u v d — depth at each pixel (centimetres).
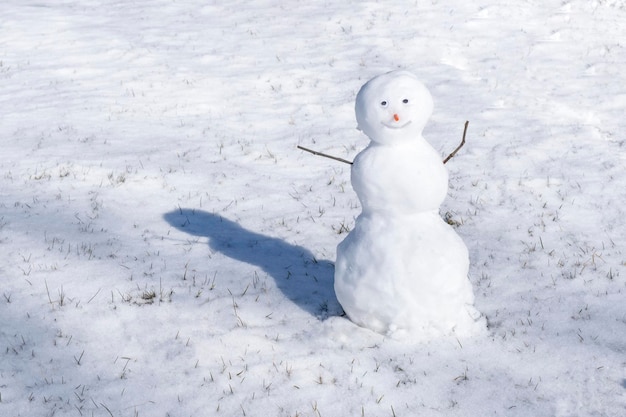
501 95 1012
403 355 626
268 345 636
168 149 884
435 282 627
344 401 599
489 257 719
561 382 609
